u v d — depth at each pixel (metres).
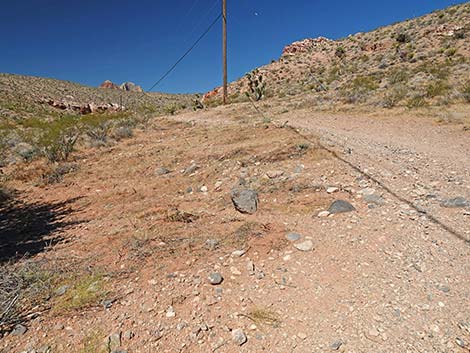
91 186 7.44
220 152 8.04
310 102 17.20
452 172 5.40
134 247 3.94
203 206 5.26
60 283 3.31
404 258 3.25
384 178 5.24
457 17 39.50
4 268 3.59
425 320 2.49
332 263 3.29
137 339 2.50
